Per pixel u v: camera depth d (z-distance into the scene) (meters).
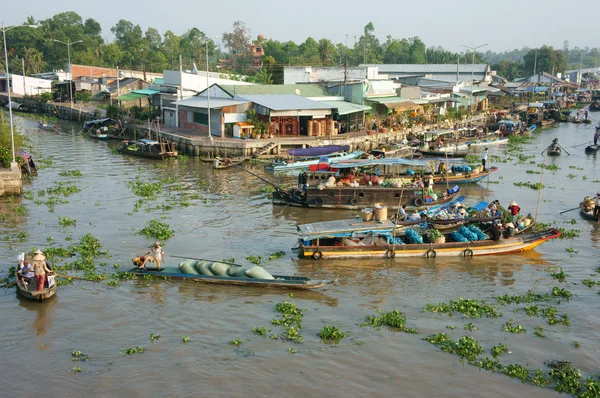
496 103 117.56
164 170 52.78
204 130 66.62
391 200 39.91
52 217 35.69
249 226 34.88
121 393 16.97
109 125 77.19
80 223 34.44
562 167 57.19
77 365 18.44
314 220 36.75
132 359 18.80
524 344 20.16
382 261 28.77
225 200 41.47
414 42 194.00
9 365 18.36
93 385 17.34
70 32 169.00
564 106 128.12
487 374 18.19
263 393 17.08
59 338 20.17
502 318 22.22
